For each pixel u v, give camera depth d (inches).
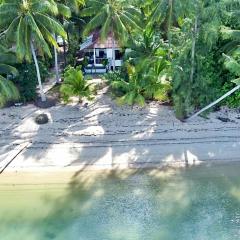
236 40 1333.7
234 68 1222.9
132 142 1341.0
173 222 1020.5
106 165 1256.8
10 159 1282.0
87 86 1541.6
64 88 1508.4
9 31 1330.0
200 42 1348.4
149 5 1544.0
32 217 1054.4
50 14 1465.3
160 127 1400.1
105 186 1171.3
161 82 1455.5
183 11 1344.7
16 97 1466.5
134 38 1562.5
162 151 1304.1
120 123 1429.6
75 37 1941.4
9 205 1100.5
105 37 1523.1
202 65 1390.3
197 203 1087.6
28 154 1304.1
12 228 1019.3
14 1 1304.1
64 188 1165.1
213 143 1331.2
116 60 1825.8
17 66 1541.6
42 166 1256.8
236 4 1253.1
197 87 1403.8
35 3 1304.1
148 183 1179.3
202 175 1205.7
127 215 1051.3
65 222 1034.1
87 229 1006.4
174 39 1497.3
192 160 1267.2
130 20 1512.1
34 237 986.7
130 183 1181.1
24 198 1127.0
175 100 1421.0
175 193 1131.9
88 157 1288.1
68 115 1483.8
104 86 1702.8
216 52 1408.7
